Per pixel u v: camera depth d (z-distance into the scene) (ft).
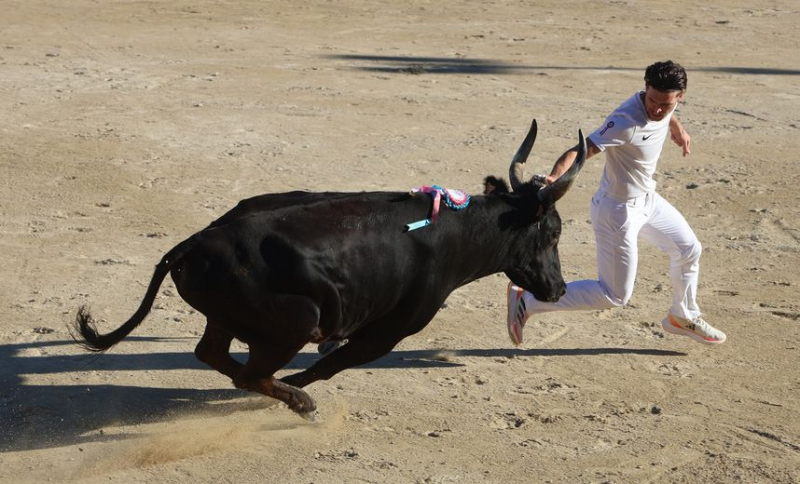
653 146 29.86
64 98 71.61
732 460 26.27
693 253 32.53
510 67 87.76
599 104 74.28
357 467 25.61
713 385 31.09
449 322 36.01
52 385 29.96
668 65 28.40
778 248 44.68
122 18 108.78
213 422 28.12
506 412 29.09
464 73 84.64
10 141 59.52
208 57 88.84
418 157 58.75
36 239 43.27
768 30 110.01
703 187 53.98
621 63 90.84
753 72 87.61
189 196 50.21
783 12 121.70
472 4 123.75
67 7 113.91
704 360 33.04
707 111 72.69
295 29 104.99
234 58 88.53
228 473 25.22
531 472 25.55
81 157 56.70
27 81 76.69
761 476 25.48
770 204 51.21
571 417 28.81
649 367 32.50
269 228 25.34
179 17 110.52
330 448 26.68
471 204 28.07
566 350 33.81
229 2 121.19
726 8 124.06
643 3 126.41
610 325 35.99
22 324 34.30
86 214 47.06
